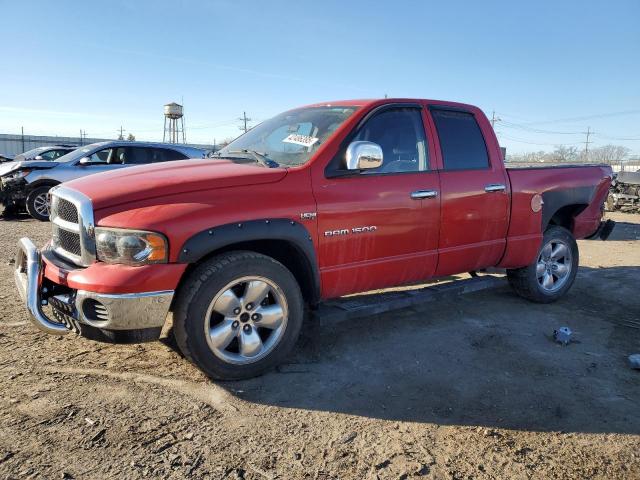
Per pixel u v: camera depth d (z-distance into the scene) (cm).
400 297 439
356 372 369
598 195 578
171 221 308
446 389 347
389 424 301
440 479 252
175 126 4025
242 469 254
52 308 345
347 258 382
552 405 329
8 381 334
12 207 1162
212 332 329
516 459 270
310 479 249
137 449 266
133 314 304
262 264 340
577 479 255
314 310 401
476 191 454
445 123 454
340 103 436
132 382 339
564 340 431
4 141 4919
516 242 494
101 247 309
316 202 360
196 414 303
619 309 539
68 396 317
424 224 420
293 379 354
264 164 373
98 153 1167
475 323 481
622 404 333
